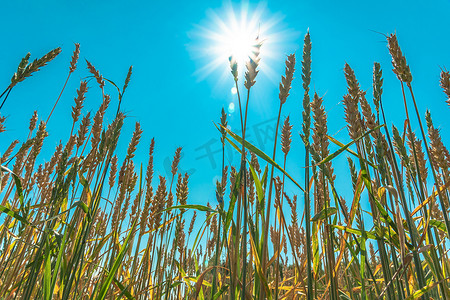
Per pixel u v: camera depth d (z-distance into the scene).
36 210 0.77
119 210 0.68
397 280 0.43
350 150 0.46
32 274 0.54
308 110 0.47
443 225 0.47
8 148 0.83
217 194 0.51
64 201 0.68
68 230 0.58
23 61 0.50
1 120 0.62
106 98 0.70
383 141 0.47
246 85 0.49
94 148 0.67
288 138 0.52
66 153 0.58
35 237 0.77
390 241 0.45
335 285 0.48
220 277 0.73
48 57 0.52
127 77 0.68
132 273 0.70
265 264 0.46
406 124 0.46
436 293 0.59
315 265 0.52
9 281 0.64
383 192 0.47
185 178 0.71
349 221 0.48
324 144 0.48
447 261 0.48
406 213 0.42
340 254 0.50
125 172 0.70
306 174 0.45
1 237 0.72
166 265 0.76
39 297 0.62
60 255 0.49
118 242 0.75
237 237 0.48
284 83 0.48
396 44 0.44
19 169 0.78
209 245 1.02
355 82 0.47
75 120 0.70
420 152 0.49
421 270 0.40
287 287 0.65
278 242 0.51
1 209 0.50
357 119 0.47
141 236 0.72
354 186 0.48
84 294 0.76
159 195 0.75
